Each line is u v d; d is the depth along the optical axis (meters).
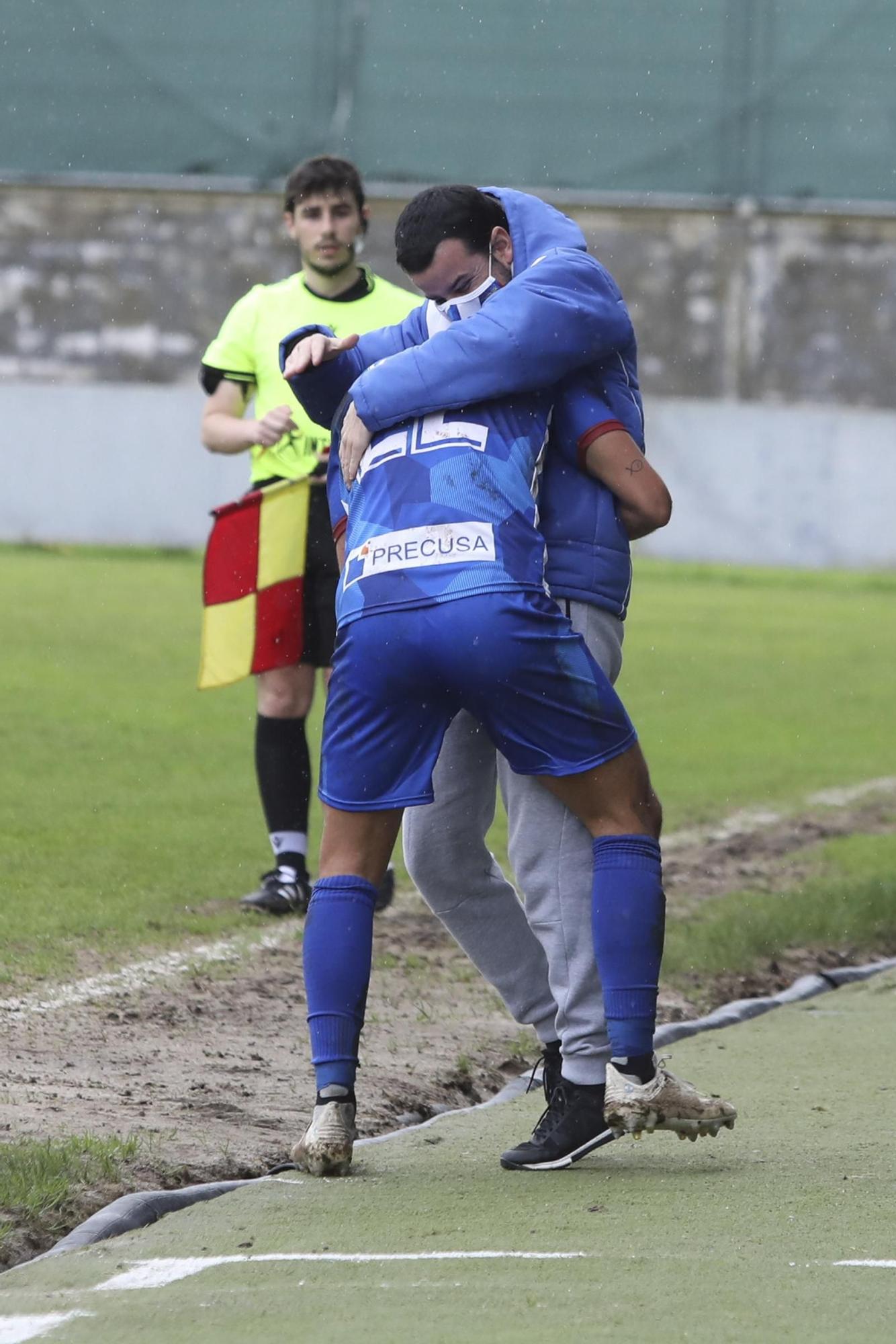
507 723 11.90
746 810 30.33
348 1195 11.34
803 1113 13.62
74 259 85.50
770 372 85.81
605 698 11.96
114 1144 11.91
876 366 85.31
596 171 85.69
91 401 79.25
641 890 11.95
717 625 58.19
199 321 85.75
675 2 85.19
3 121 85.62
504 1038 16.20
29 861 22.83
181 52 85.19
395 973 18.55
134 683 40.31
